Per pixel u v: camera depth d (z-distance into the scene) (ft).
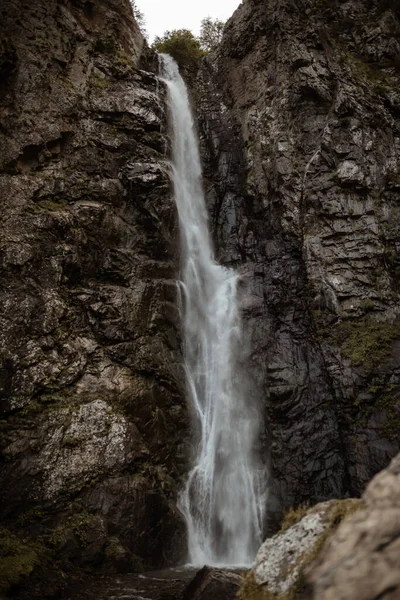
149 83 55.72
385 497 9.02
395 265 46.60
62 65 48.11
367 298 44.83
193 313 47.67
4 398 31.68
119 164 47.03
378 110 52.70
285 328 46.39
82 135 45.91
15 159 40.57
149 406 37.14
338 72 54.80
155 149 50.49
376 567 7.69
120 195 45.75
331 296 45.34
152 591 26.23
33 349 33.94
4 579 24.00
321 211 48.96
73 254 38.70
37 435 31.55
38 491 30.09
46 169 42.39
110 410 34.76
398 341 42.39
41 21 48.73
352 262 46.55
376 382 40.68
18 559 25.86
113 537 30.73
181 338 44.37
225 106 64.95
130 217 45.57
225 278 52.26
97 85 50.03
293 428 41.29
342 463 39.70
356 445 39.24
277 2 61.36
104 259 41.81
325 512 12.90
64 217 39.65
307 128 53.93
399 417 38.88
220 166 59.98
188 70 70.23
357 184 48.88
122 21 60.54
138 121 49.88
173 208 47.75
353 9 62.44
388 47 58.34
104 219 43.06
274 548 13.07
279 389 42.70
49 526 29.45
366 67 56.80
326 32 59.11
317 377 43.21
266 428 41.98
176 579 28.89
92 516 30.73
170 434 38.27
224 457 41.19
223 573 22.48
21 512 29.27
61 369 34.58
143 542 31.94
